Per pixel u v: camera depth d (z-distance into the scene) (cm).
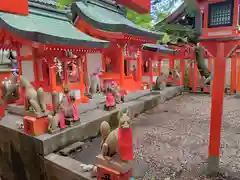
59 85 792
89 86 1106
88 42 743
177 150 580
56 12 880
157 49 1345
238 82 1402
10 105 804
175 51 1502
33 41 607
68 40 673
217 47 449
